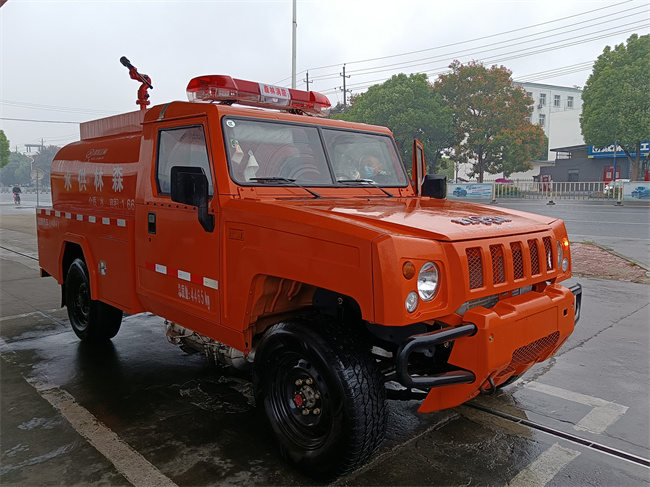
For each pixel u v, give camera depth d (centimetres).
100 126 509
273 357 314
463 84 3512
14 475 301
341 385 274
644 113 2983
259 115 358
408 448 336
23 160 9625
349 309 315
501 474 307
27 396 413
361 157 425
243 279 312
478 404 402
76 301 548
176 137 372
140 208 405
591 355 509
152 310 414
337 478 296
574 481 301
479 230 293
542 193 3098
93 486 291
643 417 381
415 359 320
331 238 265
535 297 313
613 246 1196
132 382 443
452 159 3744
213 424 367
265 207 300
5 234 1623
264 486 293
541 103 5725
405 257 250
